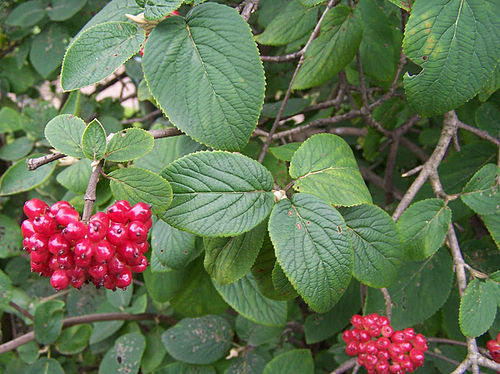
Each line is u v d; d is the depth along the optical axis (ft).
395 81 1.64
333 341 2.31
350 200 1.06
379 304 1.55
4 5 2.30
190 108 0.96
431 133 2.16
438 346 1.80
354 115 1.66
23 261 2.60
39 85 2.88
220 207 0.96
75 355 2.55
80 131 0.98
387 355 1.29
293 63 2.21
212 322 1.92
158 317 2.16
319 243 0.94
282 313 1.43
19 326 2.68
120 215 0.92
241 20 0.97
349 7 1.43
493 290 1.21
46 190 2.49
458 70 1.05
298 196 0.99
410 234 1.30
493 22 1.01
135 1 1.03
